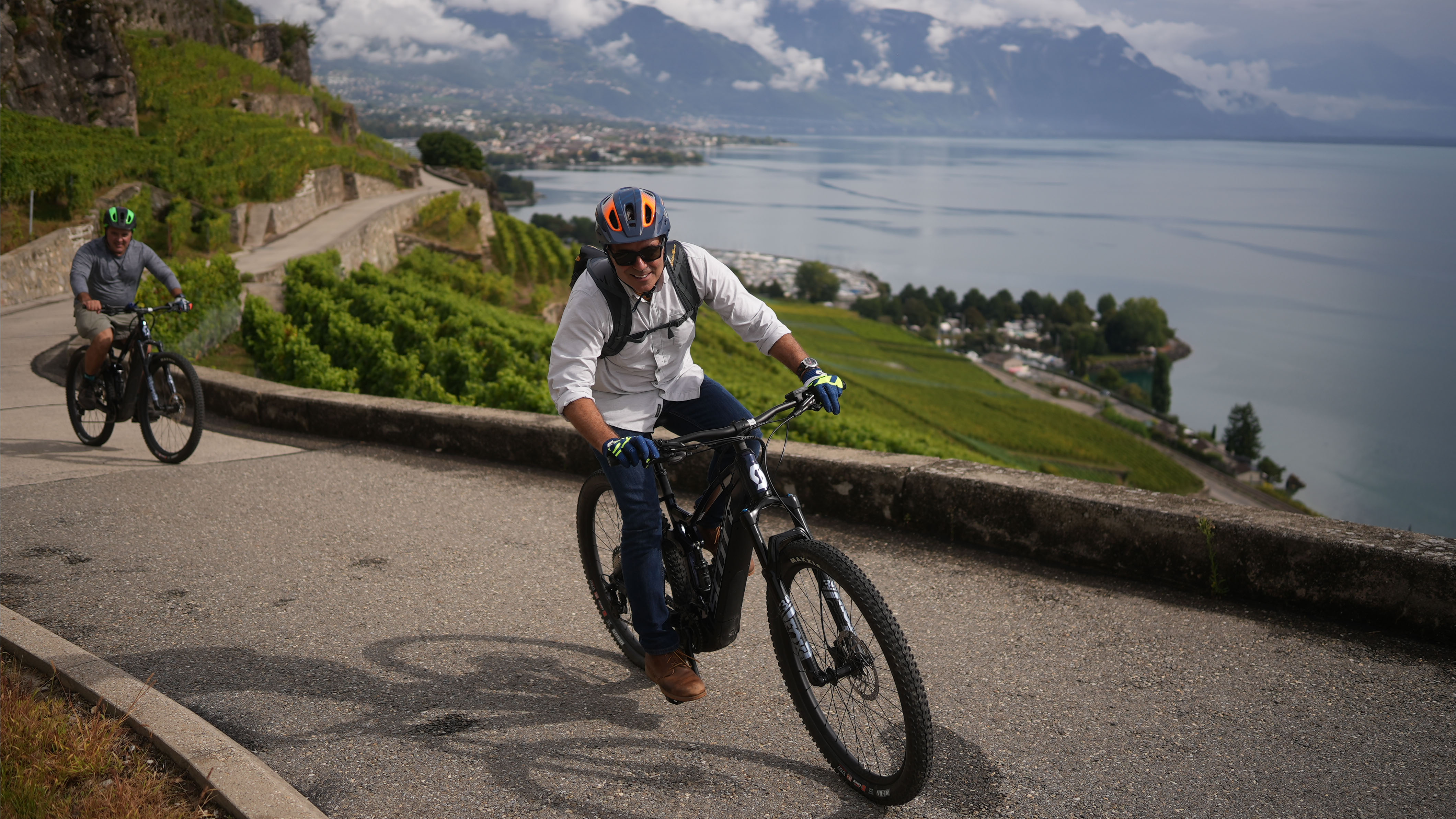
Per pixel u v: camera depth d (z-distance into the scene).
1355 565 3.84
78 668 3.43
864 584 2.72
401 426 7.20
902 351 135.12
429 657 3.83
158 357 6.88
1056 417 103.81
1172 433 129.00
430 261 42.94
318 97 69.69
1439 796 2.81
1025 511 4.66
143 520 5.54
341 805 2.84
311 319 17.27
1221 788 2.87
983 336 193.75
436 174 77.62
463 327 17.41
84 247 7.04
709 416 3.34
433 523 5.45
